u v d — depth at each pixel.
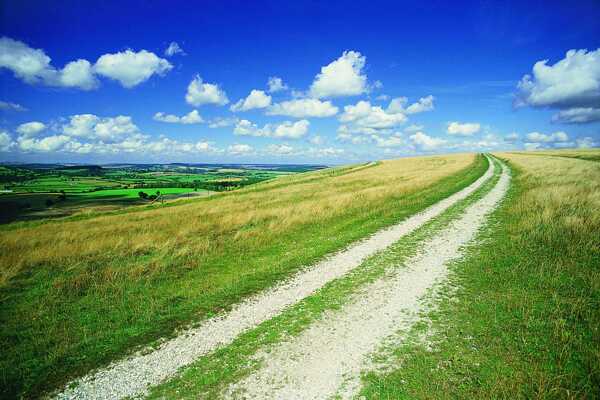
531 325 5.87
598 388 4.34
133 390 4.91
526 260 8.87
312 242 12.54
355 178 42.81
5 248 12.46
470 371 4.86
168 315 7.13
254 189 40.28
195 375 5.16
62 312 7.39
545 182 21.94
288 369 5.17
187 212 21.36
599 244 9.17
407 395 4.48
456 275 8.51
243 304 7.54
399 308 6.96
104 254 11.53
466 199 20.11
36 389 5.02
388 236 12.84
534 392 4.36
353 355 5.43
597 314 6.00
